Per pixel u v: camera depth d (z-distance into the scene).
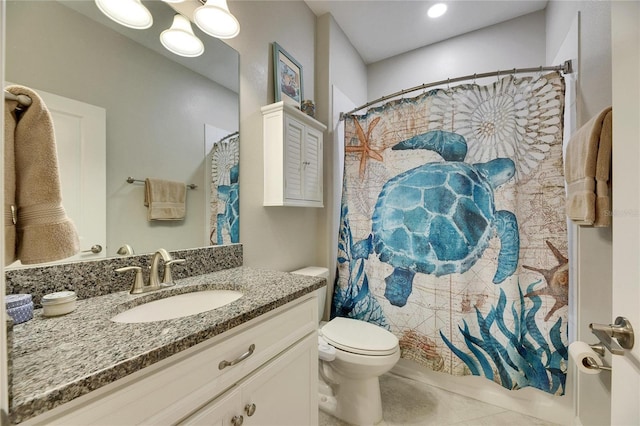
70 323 0.64
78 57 0.82
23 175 0.60
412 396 1.59
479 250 1.47
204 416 0.62
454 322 1.52
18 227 0.60
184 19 1.11
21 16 0.72
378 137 1.80
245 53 1.41
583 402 1.24
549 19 1.86
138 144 0.97
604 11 1.06
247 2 1.42
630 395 0.53
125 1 0.92
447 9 1.97
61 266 0.77
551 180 1.32
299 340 0.97
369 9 1.97
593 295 1.15
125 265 0.92
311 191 1.70
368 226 1.84
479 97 1.49
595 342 1.13
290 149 1.51
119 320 0.75
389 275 1.72
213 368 0.65
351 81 2.36
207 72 1.22
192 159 1.16
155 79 1.03
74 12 0.82
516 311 1.37
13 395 0.38
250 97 1.44
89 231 0.84
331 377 1.47
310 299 1.04
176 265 1.07
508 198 1.40
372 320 1.77
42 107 0.63
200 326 0.62
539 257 1.35
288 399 0.90
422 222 1.62
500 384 1.39
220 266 1.25
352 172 1.92
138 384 0.51
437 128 1.59
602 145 0.90
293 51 1.78
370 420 1.36
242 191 1.39
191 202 1.15
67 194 0.80
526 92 1.38
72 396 0.42
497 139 1.43
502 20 2.09
